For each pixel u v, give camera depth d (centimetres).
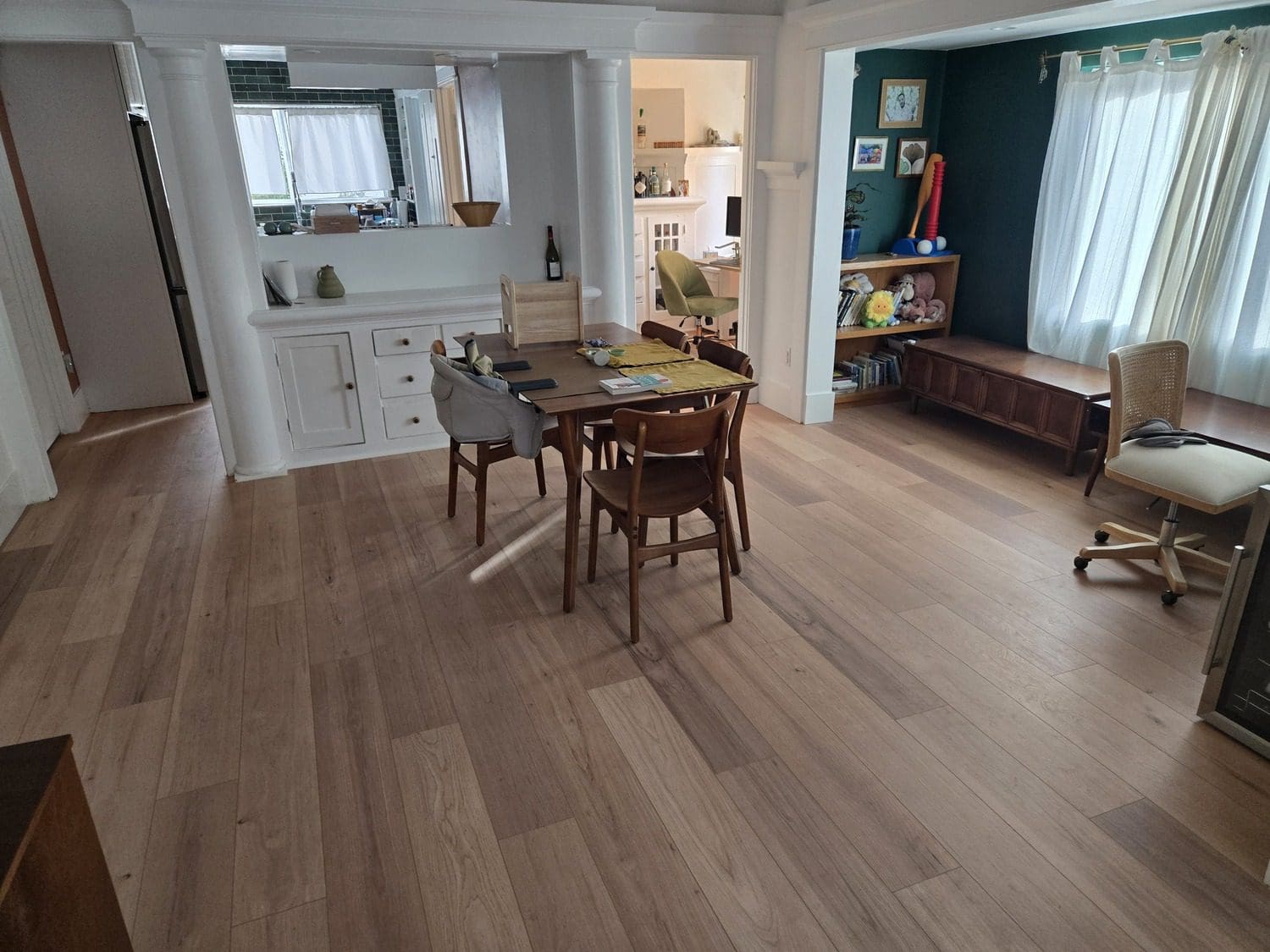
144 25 340
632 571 275
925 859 194
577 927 179
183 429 512
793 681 260
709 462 283
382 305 421
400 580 326
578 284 367
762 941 175
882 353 557
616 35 420
